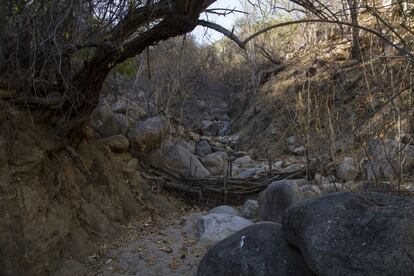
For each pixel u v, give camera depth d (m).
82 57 6.89
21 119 5.86
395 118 6.07
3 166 5.21
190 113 16.48
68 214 6.07
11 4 5.67
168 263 5.91
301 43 16.45
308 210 4.16
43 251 5.31
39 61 6.02
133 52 6.07
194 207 8.38
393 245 3.50
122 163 8.15
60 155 6.44
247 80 18.08
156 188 8.59
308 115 7.78
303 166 8.73
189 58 12.38
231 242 4.77
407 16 4.82
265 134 13.55
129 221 7.30
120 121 9.59
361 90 9.25
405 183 6.11
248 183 8.64
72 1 5.48
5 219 5.00
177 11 5.30
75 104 6.53
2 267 4.80
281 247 4.44
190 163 9.02
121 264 5.94
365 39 8.34
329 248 3.66
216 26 4.96
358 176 7.35
